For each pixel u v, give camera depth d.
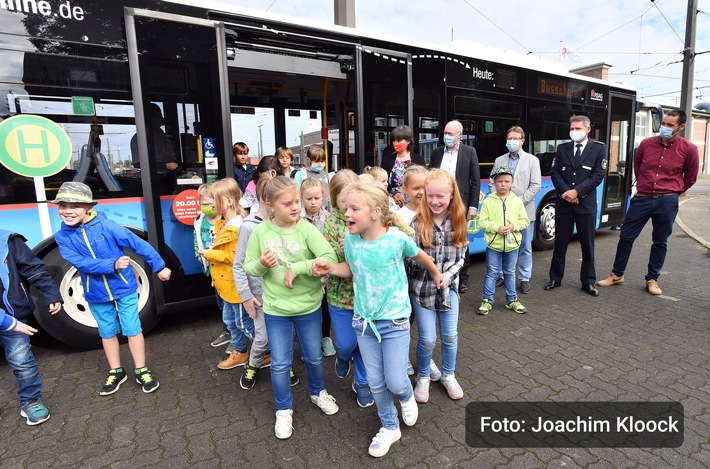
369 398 2.85
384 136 5.10
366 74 4.91
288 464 2.33
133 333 3.06
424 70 5.41
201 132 3.95
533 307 4.70
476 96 6.00
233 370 3.40
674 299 4.90
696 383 3.10
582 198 5.00
